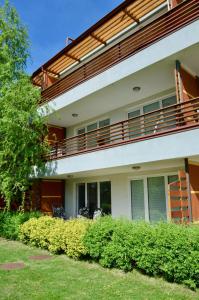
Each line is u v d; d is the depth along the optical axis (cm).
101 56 1254
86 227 801
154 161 853
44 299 513
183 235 570
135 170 1182
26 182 1295
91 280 620
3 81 1313
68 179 1680
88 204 1527
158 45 913
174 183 845
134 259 650
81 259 802
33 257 850
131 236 660
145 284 582
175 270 561
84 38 1444
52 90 1573
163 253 586
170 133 798
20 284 602
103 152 1044
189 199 785
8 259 828
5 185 1216
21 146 1223
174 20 905
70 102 1324
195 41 805
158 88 1132
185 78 906
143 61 960
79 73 1392
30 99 1253
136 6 1203
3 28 1456
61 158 1292
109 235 726
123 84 1094
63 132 1791
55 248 872
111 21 1305
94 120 1561
